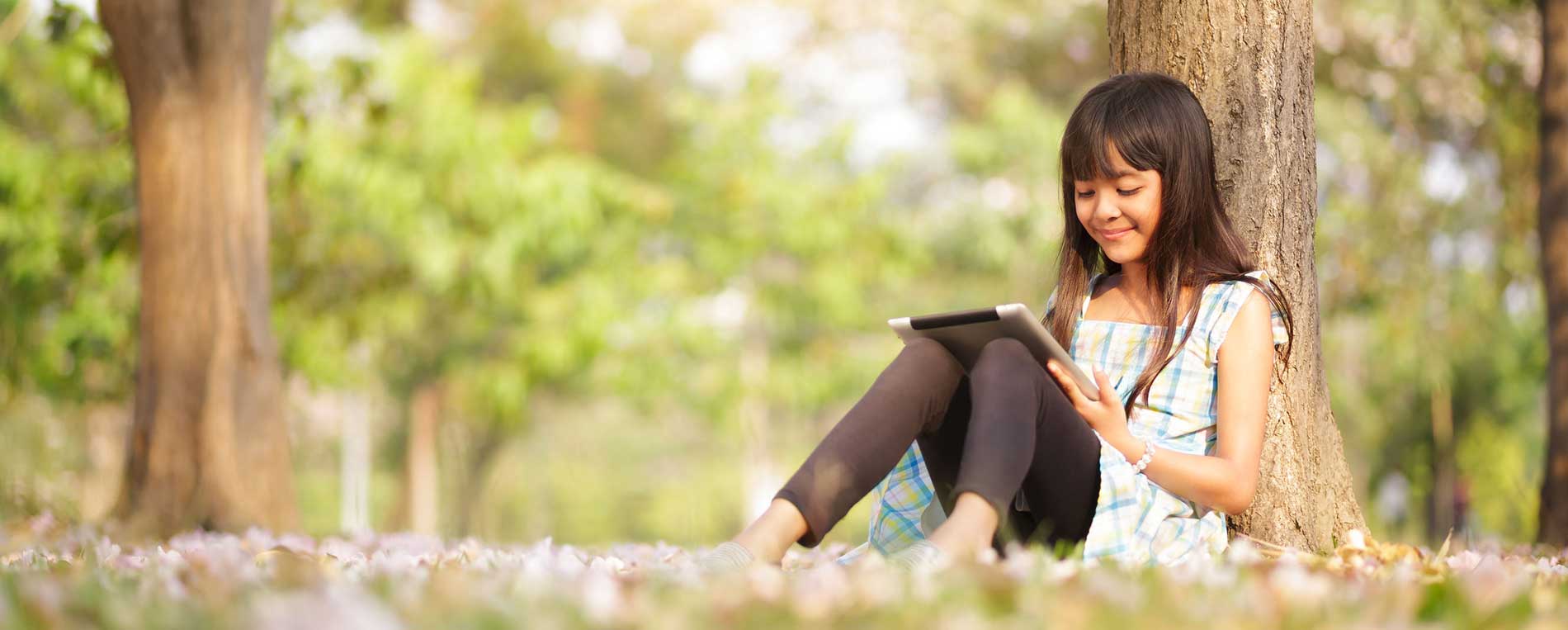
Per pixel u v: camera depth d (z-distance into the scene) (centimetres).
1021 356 231
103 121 1202
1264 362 266
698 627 145
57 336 1180
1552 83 714
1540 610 170
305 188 1305
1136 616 155
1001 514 214
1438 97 1306
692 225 1972
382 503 2689
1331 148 1373
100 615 152
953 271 2028
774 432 2186
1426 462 1645
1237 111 325
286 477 602
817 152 1972
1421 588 180
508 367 1917
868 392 230
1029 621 148
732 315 1984
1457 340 1405
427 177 1567
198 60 586
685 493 2786
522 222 1614
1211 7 329
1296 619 154
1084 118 278
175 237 580
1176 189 274
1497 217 1238
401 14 1942
